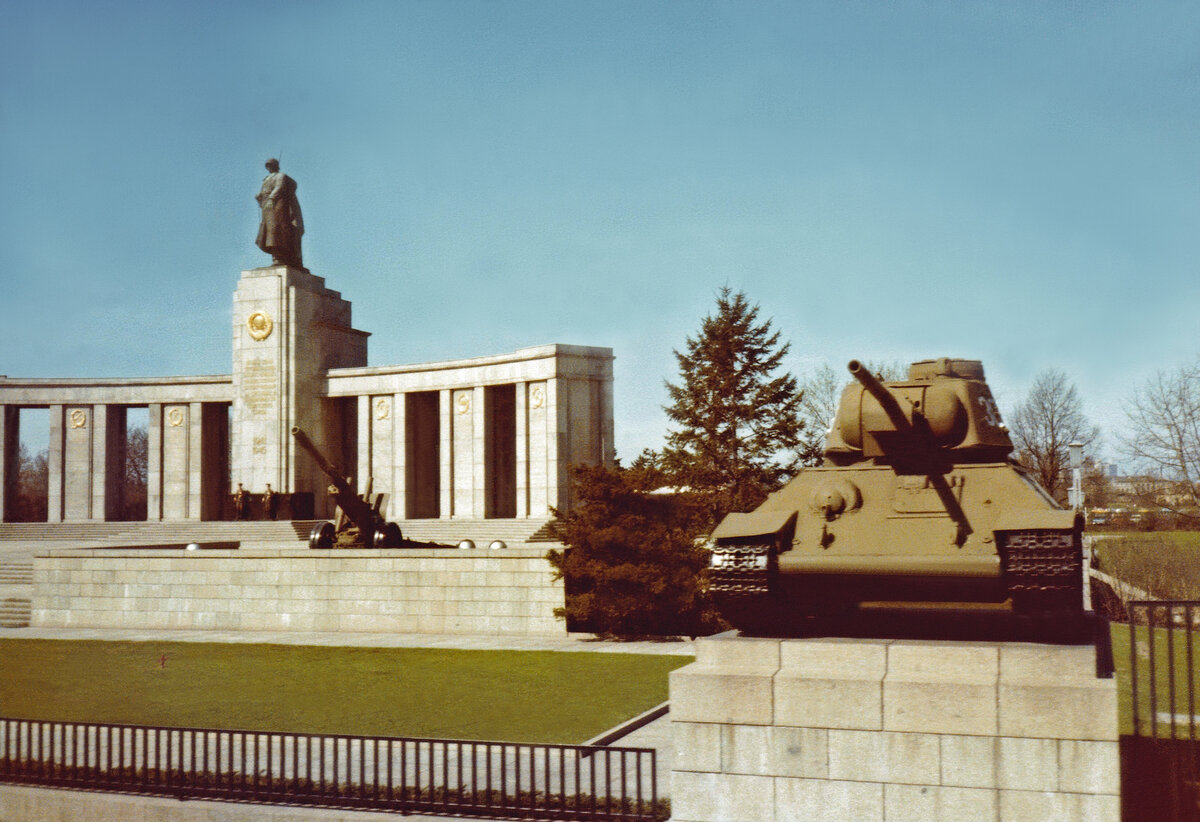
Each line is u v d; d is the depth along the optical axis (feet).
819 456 133.59
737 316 133.59
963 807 31.37
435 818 40.60
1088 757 30.37
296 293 184.55
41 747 46.50
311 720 60.13
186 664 82.48
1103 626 38.63
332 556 105.09
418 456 186.19
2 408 202.08
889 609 35.40
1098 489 203.82
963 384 36.76
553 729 56.65
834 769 32.58
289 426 182.19
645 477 93.61
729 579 34.88
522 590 98.84
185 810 42.68
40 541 170.60
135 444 347.56
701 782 33.83
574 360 165.27
